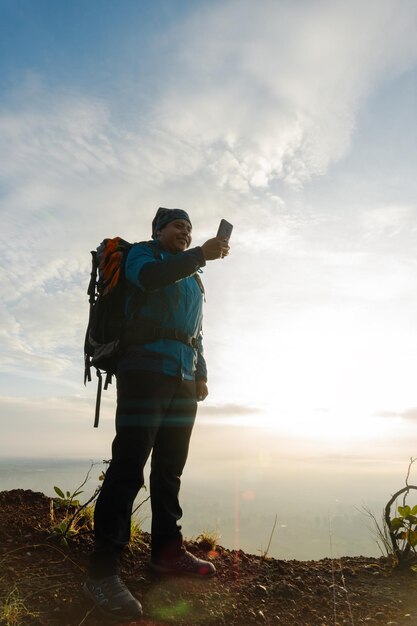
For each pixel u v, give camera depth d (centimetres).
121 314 258
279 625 233
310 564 338
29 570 249
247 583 285
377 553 372
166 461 277
